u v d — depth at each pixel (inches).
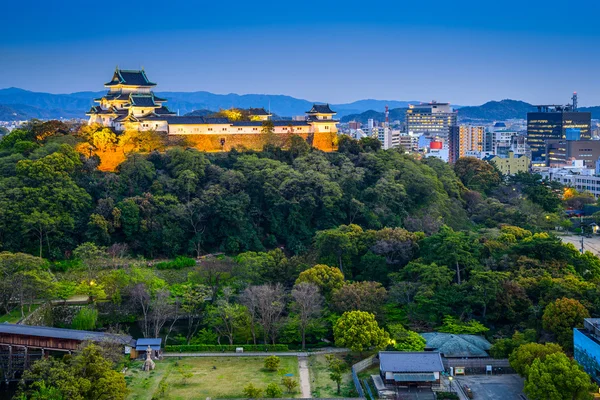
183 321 7839.6
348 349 6815.9
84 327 7283.5
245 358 6609.3
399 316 7130.9
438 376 5821.9
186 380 6008.9
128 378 6033.5
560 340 6230.3
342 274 7869.1
